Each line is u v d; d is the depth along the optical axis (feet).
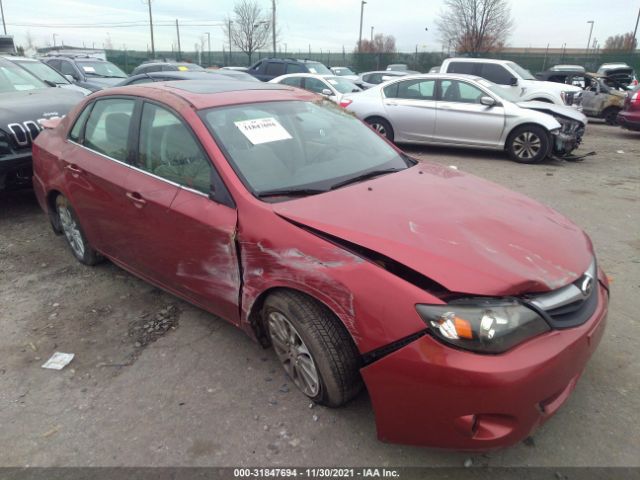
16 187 18.25
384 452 7.93
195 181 9.75
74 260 15.17
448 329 6.60
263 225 8.50
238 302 9.28
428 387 6.72
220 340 10.94
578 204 21.04
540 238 8.12
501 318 6.64
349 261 7.47
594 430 8.28
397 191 9.60
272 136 10.55
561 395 7.28
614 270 14.30
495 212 8.89
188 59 145.79
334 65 137.80
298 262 7.92
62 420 8.75
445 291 6.86
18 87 22.38
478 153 33.47
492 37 114.42
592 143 38.73
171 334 11.22
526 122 29.32
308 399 9.05
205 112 10.29
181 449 8.06
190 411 8.86
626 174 26.96
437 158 31.76
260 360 10.23
